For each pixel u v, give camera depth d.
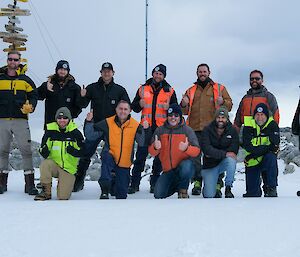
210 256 2.55
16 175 9.92
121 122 5.96
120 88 6.86
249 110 7.12
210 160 6.11
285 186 8.96
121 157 5.92
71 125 5.89
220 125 5.96
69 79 6.76
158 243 2.87
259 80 7.10
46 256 2.61
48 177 5.73
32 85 6.54
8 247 2.82
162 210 4.12
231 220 3.60
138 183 7.13
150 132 6.05
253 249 2.70
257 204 4.50
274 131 5.91
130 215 3.88
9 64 6.36
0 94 6.41
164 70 7.06
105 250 2.73
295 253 2.60
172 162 5.87
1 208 4.43
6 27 12.27
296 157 12.30
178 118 5.85
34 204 4.76
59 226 3.45
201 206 4.36
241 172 11.61
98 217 3.80
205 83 7.25
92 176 10.91
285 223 3.47
